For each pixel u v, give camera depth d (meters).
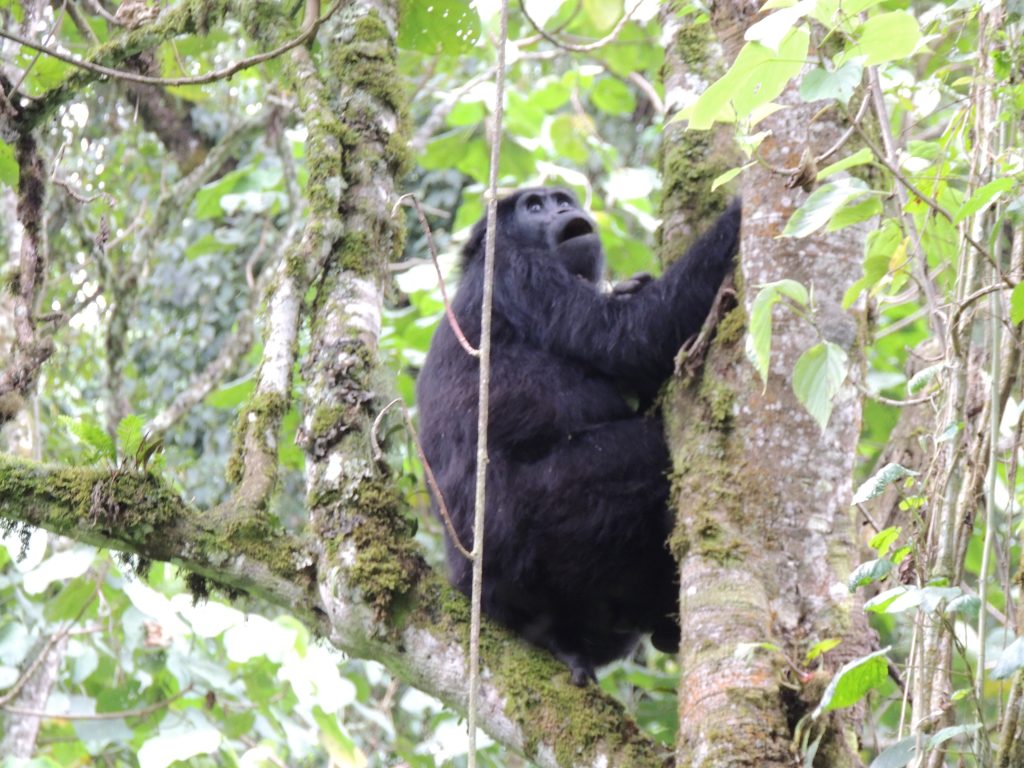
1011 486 4.95
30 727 9.86
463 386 7.34
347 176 7.16
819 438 5.34
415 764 9.16
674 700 8.09
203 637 9.68
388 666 6.16
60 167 9.95
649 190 12.19
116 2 11.15
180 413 11.59
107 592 9.81
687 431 5.77
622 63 12.64
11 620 9.78
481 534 4.92
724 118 5.39
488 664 5.89
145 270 12.04
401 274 11.34
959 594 4.50
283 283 6.77
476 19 8.54
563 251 8.31
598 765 5.40
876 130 5.94
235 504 6.40
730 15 6.18
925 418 7.93
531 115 13.03
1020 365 5.00
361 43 7.53
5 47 8.62
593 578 6.70
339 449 6.41
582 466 6.77
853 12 4.79
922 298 8.36
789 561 5.19
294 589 6.26
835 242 5.53
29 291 7.34
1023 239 5.12
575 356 7.30
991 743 4.79
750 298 5.58
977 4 5.50
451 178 16.50
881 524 7.56
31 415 9.91
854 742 5.03
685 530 5.41
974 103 5.66
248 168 13.70
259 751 9.09
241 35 10.29
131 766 11.35
